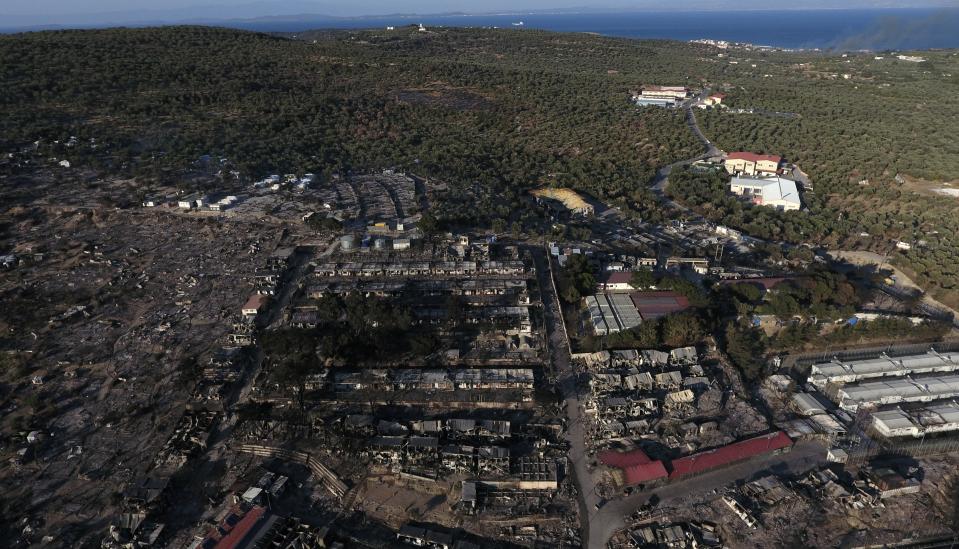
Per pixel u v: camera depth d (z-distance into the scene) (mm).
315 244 175375
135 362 126188
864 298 151500
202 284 155750
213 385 118562
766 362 129875
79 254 168625
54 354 127875
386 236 178625
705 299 139875
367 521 92562
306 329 129625
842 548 88188
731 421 111438
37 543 87500
